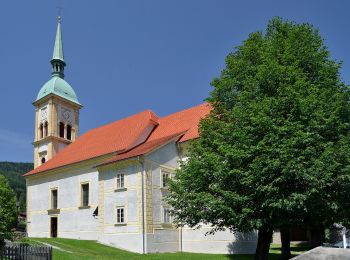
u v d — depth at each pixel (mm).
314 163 20094
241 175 21812
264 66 23062
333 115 21594
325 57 25859
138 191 34656
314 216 22906
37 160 62562
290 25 27469
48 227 46844
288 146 20281
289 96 21484
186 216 25547
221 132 24500
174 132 41562
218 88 26016
